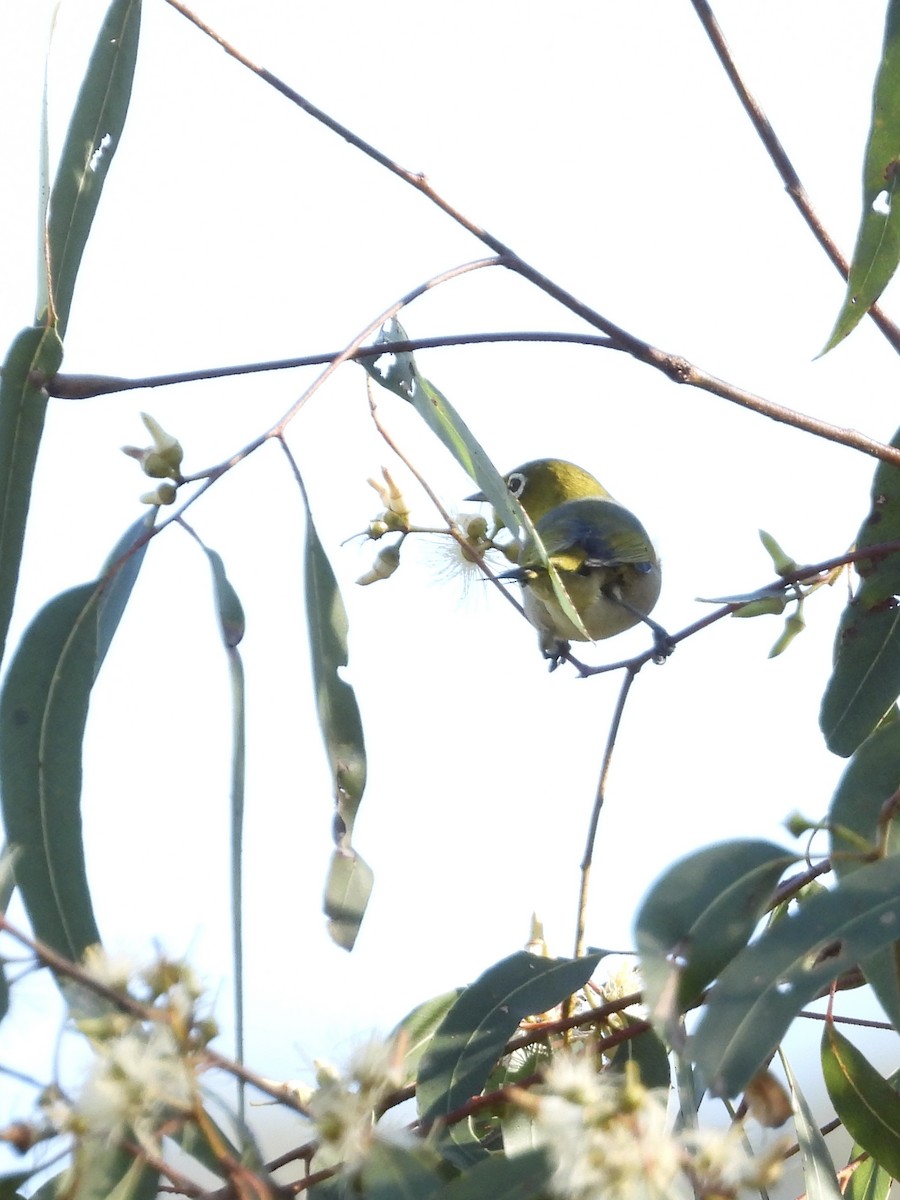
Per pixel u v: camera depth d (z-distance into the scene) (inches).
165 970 94.4
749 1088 97.2
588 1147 93.7
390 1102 99.3
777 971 96.6
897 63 103.0
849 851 98.1
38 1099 94.1
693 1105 98.7
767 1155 93.9
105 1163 95.1
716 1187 93.7
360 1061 95.0
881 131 103.1
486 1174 95.0
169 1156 97.7
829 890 97.0
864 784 99.5
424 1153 95.5
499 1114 99.3
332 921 102.1
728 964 97.2
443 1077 99.7
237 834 99.8
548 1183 94.7
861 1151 104.1
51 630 101.3
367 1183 94.8
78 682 101.2
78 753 101.0
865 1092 101.0
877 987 97.0
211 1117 95.8
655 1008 96.7
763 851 97.8
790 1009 96.2
